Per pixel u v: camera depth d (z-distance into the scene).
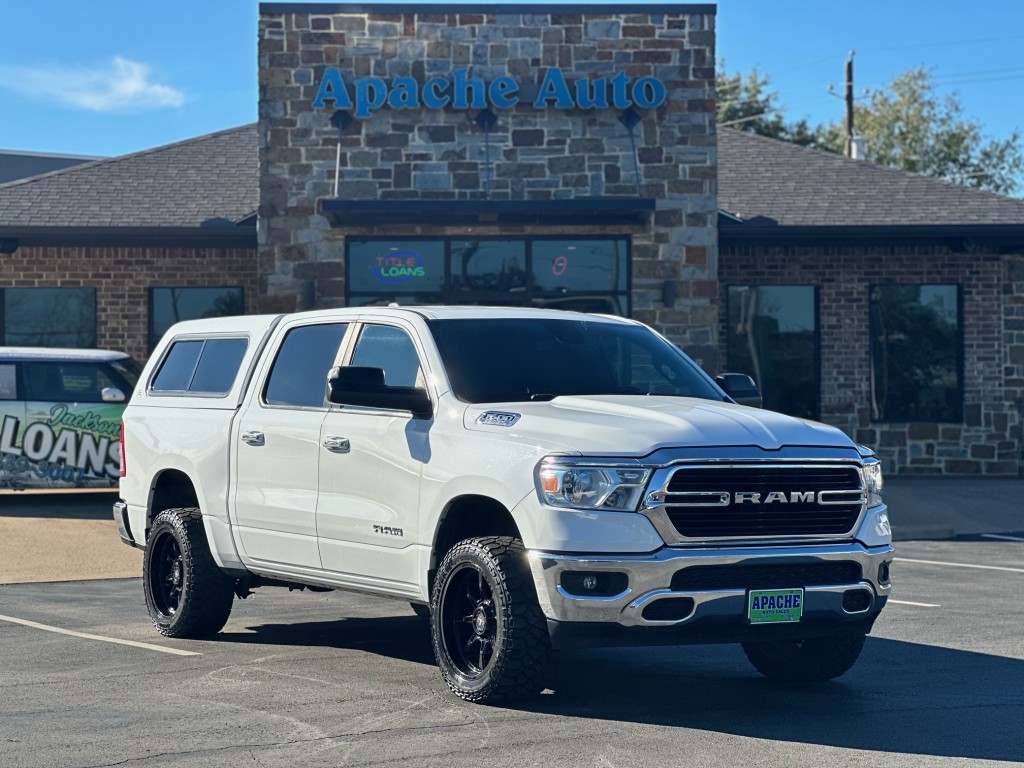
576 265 19.75
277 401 8.59
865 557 6.98
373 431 7.71
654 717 6.82
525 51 19.58
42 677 7.79
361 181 19.50
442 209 18.34
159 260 22.31
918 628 9.75
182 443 9.25
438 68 19.53
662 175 19.66
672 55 19.66
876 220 21.94
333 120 19.44
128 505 9.87
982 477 22.31
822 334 22.56
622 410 7.13
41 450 17.55
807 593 6.82
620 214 19.39
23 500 18.12
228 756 5.98
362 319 8.29
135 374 18.36
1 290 22.12
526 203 18.44
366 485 7.74
